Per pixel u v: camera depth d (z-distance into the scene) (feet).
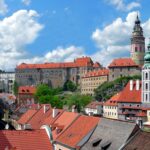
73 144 247.70
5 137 202.18
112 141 219.20
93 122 254.88
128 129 213.87
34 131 209.46
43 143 205.05
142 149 194.18
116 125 228.22
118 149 208.54
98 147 225.97
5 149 187.52
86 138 243.40
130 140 208.54
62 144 260.83
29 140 204.23
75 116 290.76
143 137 202.69
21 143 201.87
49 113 352.28
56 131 282.97
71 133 265.54
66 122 294.87
